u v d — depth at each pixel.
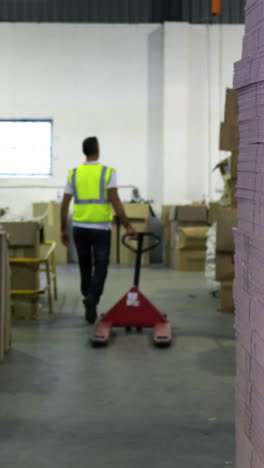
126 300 4.41
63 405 2.80
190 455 2.22
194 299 6.07
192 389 3.07
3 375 3.31
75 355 3.78
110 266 9.43
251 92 1.36
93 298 4.75
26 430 2.48
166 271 8.76
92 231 4.76
